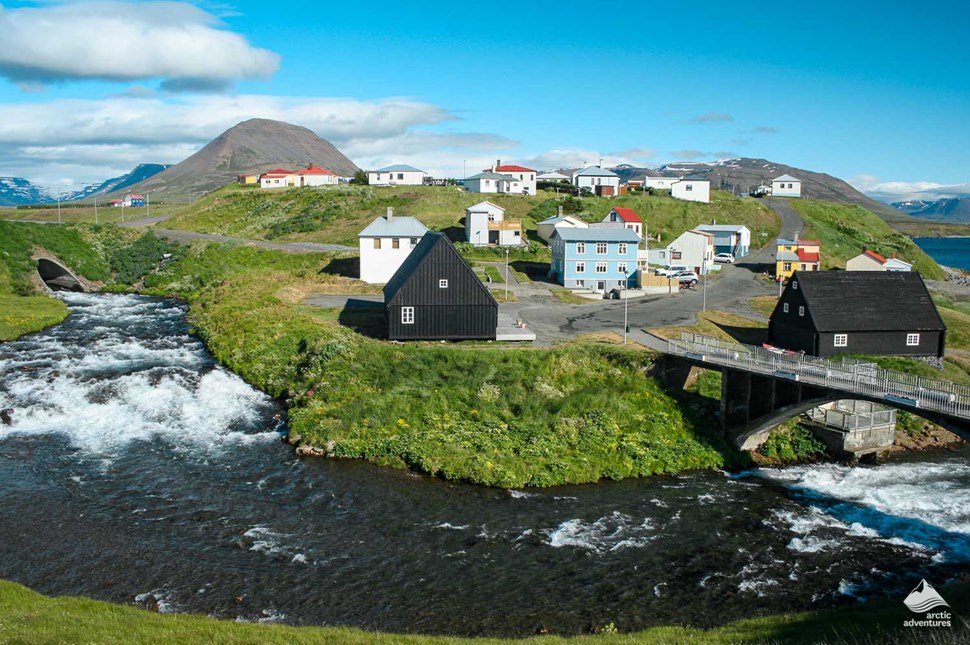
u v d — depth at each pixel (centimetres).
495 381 5128
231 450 4381
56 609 2489
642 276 8669
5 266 9050
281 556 3148
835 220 15738
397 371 5234
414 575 3022
